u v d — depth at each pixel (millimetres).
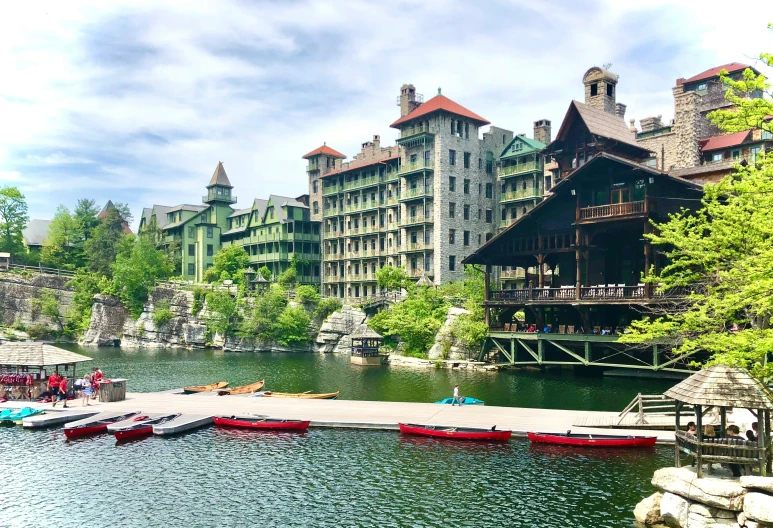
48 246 103375
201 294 83000
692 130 59125
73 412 31781
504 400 37406
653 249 44625
